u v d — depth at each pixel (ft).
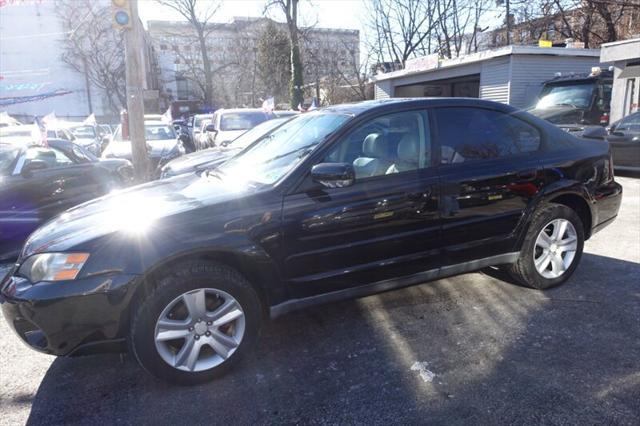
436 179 11.00
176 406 8.66
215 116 43.57
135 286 8.59
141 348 8.71
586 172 13.23
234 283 9.27
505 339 10.62
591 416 7.99
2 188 18.62
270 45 131.23
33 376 9.85
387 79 76.95
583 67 53.93
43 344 8.64
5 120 35.04
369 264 10.57
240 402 8.72
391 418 8.15
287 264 9.78
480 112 12.16
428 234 11.04
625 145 31.22
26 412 8.65
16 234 18.98
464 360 9.85
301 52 95.86
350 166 9.55
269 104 47.26
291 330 11.37
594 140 14.17
